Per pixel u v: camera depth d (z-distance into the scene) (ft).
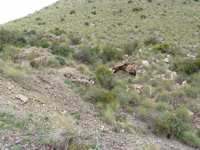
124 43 54.39
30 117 12.01
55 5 144.36
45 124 11.93
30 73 24.12
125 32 68.28
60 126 11.05
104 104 20.53
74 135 9.36
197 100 24.73
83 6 120.47
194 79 30.09
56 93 19.75
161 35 61.05
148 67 36.88
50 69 29.73
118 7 107.65
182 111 20.75
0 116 10.63
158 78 31.91
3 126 9.68
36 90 18.28
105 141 11.59
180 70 34.24
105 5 115.75
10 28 79.05
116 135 13.82
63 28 77.36
